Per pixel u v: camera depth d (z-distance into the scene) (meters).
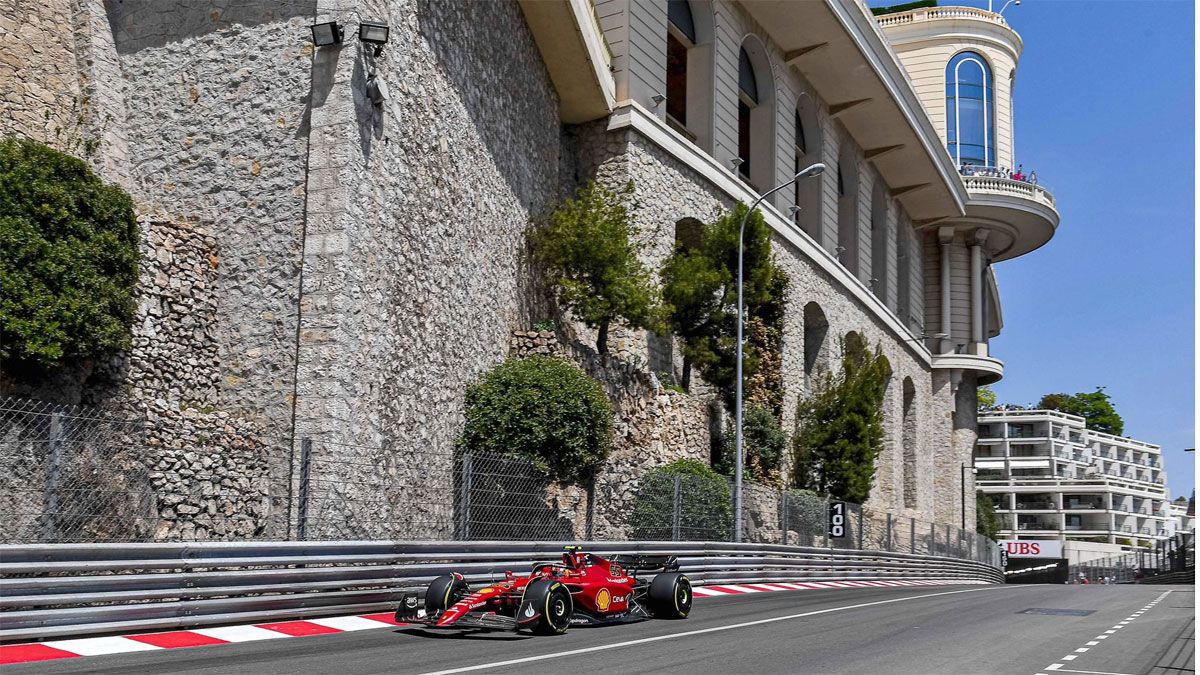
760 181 36.41
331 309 15.67
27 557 9.27
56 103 17.19
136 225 14.91
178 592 10.48
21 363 13.20
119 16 18.31
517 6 23.67
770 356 33.06
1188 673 9.69
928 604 18.00
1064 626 14.27
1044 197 54.50
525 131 24.12
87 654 8.93
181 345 15.81
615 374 24.38
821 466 32.62
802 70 38.88
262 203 16.66
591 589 12.11
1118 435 131.62
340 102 16.22
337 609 12.08
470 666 8.56
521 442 18.89
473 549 14.03
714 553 20.70
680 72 37.12
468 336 19.94
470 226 20.38
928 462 52.50
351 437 15.55
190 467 14.48
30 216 13.48
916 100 43.22
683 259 27.36
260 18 17.28
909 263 52.00
